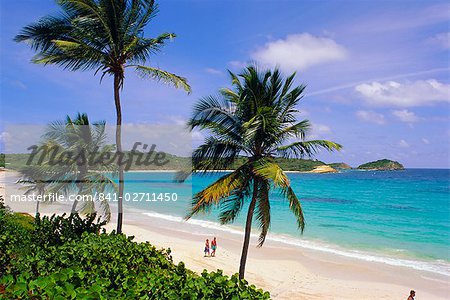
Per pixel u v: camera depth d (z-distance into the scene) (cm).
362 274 2481
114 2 1593
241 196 1725
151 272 629
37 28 1628
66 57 1611
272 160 1580
